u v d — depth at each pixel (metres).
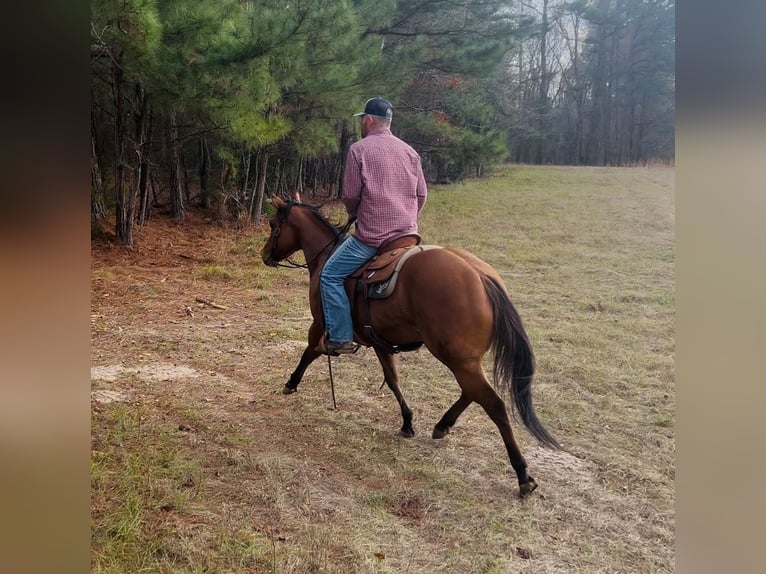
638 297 6.39
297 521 2.59
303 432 3.50
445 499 2.85
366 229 3.17
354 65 9.09
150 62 6.56
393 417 3.78
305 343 5.22
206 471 2.97
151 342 5.07
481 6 11.67
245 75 7.14
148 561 2.23
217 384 4.21
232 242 9.08
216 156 10.84
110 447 3.10
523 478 2.85
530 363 2.73
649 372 4.56
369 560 2.35
